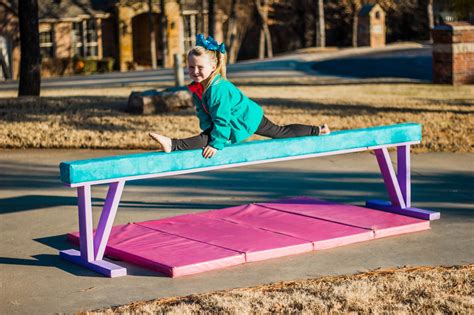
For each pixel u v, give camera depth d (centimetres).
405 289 669
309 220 918
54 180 1220
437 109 1889
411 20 6062
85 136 1526
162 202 1071
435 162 1334
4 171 1287
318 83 2772
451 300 638
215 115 764
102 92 2462
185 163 776
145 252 787
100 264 764
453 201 1051
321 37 5853
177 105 1792
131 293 694
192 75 758
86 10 5378
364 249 824
